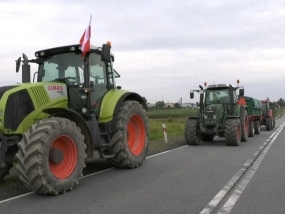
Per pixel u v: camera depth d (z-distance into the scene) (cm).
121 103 833
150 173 786
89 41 730
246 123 1639
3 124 601
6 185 686
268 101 2644
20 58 793
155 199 557
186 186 646
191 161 966
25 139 571
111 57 851
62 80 750
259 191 606
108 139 797
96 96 786
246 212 487
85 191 618
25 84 662
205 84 1556
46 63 786
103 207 515
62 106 709
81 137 650
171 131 2323
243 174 761
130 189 629
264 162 933
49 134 579
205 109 1433
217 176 740
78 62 755
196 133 1436
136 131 901
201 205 520
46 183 568
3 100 611
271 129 2600
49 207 518
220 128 1454
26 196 586
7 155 625
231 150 1230
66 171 618
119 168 859
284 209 500
